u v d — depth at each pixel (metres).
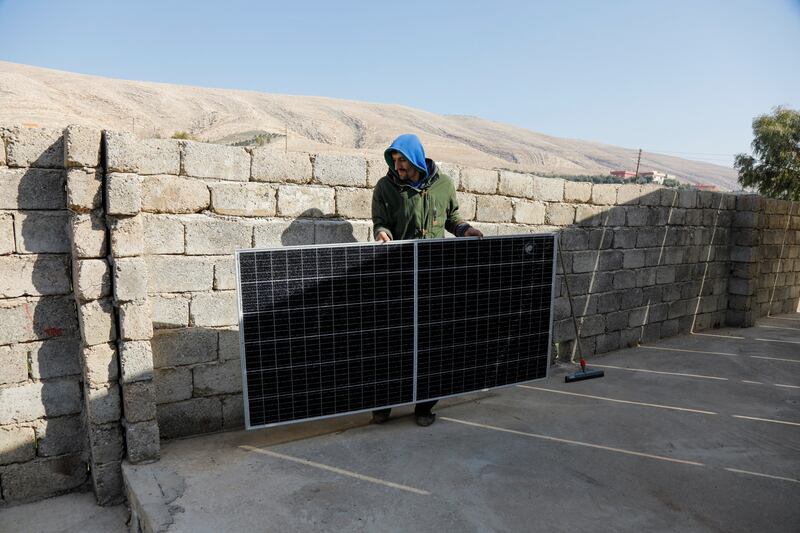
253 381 3.48
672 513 2.99
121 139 3.13
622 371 5.88
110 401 3.34
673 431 4.17
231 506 2.95
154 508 2.90
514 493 3.15
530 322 4.44
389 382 3.89
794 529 2.87
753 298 8.63
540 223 5.86
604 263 6.54
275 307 3.46
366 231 4.56
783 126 22.69
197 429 3.95
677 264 7.57
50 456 3.46
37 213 3.26
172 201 3.69
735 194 8.46
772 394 5.18
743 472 3.52
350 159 4.43
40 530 3.16
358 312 3.71
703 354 6.72
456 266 3.99
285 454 3.61
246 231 3.99
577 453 3.72
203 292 3.87
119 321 3.26
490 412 4.50
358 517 2.87
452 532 2.75
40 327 3.34
